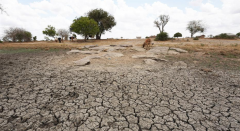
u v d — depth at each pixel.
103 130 2.25
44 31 30.28
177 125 2.39
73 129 2.25
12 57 8.29
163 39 25.59
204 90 3.79
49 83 4.11
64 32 32.97
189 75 5.08
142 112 2.76
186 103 3.12
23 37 30.72
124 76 4.93
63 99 3.20
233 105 3.02
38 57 8.42
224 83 4.27
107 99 3.26
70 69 5.71
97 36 34.44
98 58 8.45
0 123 2.31
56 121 2.43
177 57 8.48
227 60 7.23
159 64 6.85
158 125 2.39
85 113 2.69
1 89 3.55
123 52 10.99
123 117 2.59
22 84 3.95
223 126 2.36
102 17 32.88
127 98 3.33
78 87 3.90
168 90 3.80
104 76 4.88
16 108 2.76
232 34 29.27
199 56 8.54
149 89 3.86
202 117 2.61
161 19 36.66
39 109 2.76
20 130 2.18
